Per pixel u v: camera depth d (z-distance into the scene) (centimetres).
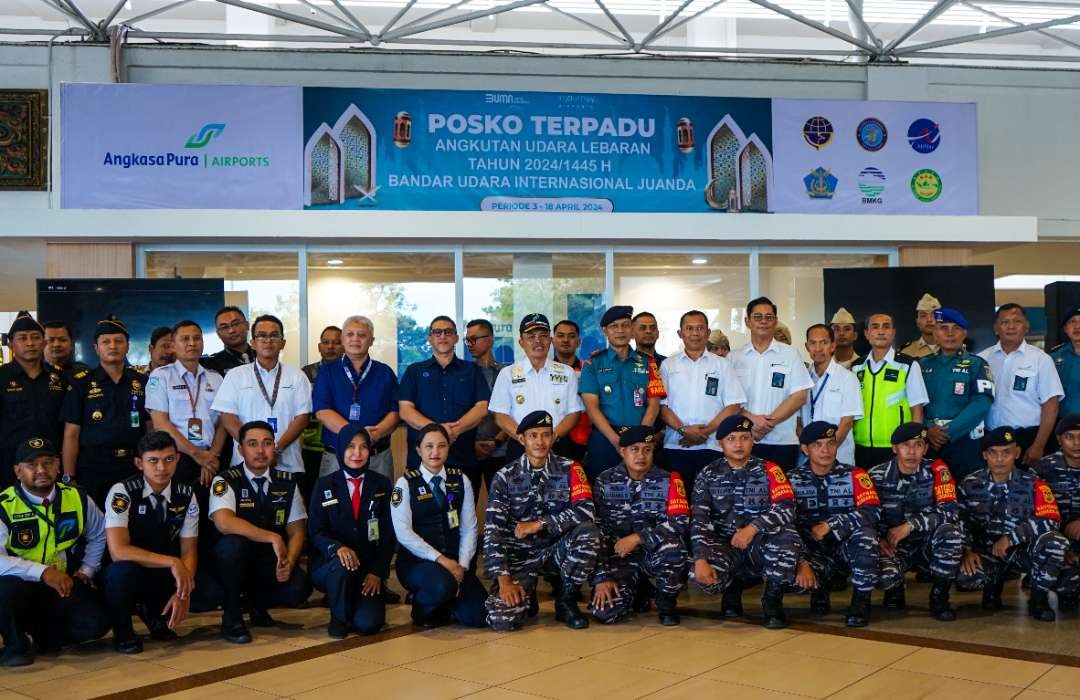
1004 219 922
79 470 611
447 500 563
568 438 681
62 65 931
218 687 441
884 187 955
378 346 881
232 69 948
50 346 671
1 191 920
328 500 555
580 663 473
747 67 1012
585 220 870
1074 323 692
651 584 597
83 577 518
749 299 923
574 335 729
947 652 488
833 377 671
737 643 511
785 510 559
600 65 995
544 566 570
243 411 637
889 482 582
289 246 872
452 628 554
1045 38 1529
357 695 425
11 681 457
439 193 908
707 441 654
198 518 549
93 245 848
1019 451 692
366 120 902
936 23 1295
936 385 680
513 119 917
